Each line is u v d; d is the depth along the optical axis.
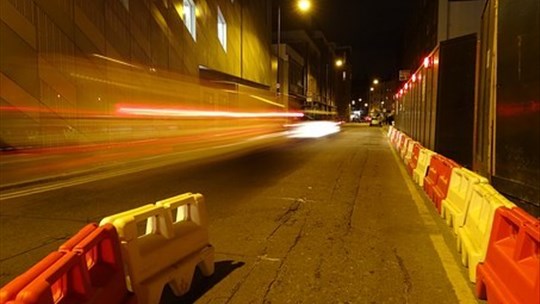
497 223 3.87
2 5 14.84
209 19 35.47
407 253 5.27
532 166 6.54
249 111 45.97
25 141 15.70
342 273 4.61
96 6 19.83
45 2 16.69
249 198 8.65
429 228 6.42
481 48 10.02
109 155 17.06
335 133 42.22
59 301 2.56
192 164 14.60
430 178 9.00
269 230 6.29
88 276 2.82
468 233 4.95
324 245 5.59
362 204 8.12
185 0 31.56
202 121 32.84
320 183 10.55
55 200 8.46
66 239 5.84
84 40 18.98
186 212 4.56
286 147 22.62
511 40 7.17
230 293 4.12
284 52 63.75
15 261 4.98
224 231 6.24
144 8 24.38
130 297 3.33
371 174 12.20
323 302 3.91
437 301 3.94
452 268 4.75
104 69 20.38
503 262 3.51
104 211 7.51
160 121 25.80
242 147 22.56
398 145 19.55
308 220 6.89
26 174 11.73
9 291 2.12
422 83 17.86
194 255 4.28
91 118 19.38
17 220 6.86
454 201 6.36
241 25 44.59
